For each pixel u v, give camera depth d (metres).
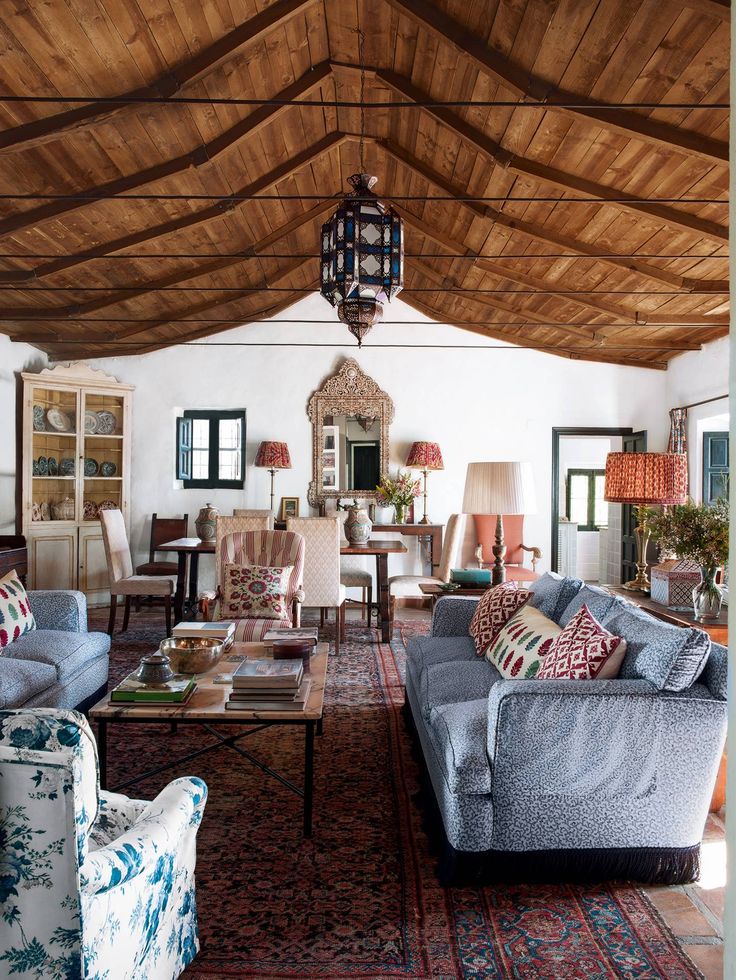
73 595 4.38
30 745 1.27
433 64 4.07
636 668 2.55
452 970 1.97
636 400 7.72
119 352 7.45
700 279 5.29
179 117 3.99
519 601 3.73
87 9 3.06
